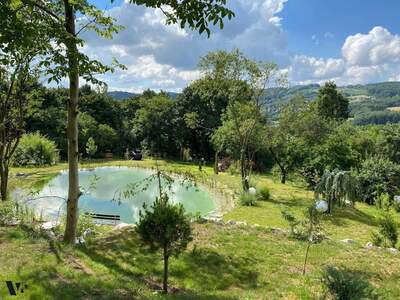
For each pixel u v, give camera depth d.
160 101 56.06
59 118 47.16
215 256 9.41
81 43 7.33
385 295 7.71
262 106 25.48
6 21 6.14
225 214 19.38
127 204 22.98
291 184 31.59
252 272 8.66
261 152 41.00
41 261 7.80
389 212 19.19
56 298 6.11
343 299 6.19
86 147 47.56
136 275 7.98
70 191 9.37
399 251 11.46
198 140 56.62
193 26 5.78
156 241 6.86
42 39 7.13
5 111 13.07
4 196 13.80
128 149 56.50
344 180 19.23
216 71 23.94
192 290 7.55
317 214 10.00
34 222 12.16
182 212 7.03
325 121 35.31
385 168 25.48
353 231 16.39
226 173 37.72
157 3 6.15
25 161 34.44
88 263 8.21
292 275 8.58
